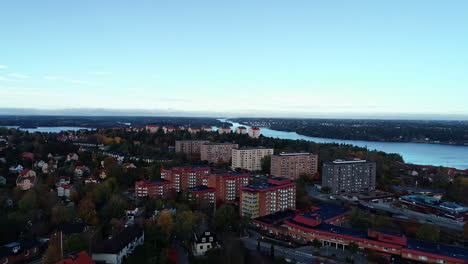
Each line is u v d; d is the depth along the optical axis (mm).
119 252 127625
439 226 182750
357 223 176500
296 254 147625
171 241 157375
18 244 136625
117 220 172375
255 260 138500
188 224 154125
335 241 156125
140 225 166000
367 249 148375
